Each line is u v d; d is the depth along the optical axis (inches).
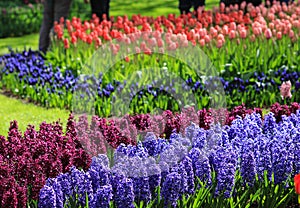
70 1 569.9
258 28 451.8
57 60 482.0
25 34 839.1
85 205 195.5
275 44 450.9
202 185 201.6
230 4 639.1
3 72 493.0
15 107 419.8
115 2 1095.6
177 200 196.7
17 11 951.6
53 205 186.1
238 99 385.4
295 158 222.4
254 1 642.8
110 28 569.9
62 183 197.9
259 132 250.8
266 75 410.3
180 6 652.1
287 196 217.5
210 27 509.4
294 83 392.8
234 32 446.0
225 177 203.0
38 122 375.6
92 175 202.1
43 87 428.5
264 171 215.9
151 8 1023.0
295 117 268.2
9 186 200.4
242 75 404.8
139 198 195.9
